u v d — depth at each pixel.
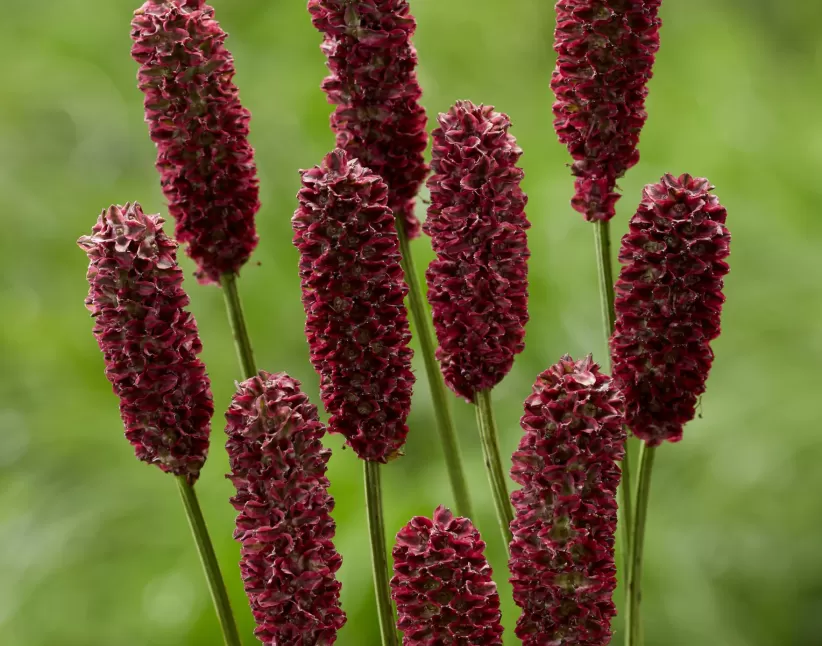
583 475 0.38
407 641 0.38
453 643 0.38
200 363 0.39
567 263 0.77
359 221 0.38
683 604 0.62
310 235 0.38
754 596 0.65
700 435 0.70
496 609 0.38
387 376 0.39
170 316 0.39
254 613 0.38
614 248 0.77
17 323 0.75
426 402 0.71
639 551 0.40
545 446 0.38
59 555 0.65
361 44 0.40
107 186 0.84
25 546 0.66
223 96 0.40
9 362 0.74
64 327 0.76
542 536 0.38
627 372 0.40
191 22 0.40
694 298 0.39
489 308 0.40
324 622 0.38
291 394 0.38
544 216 0.79
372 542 0.40
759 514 0.67
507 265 0.40
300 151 0.82
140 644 0.60
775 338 0.75
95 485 0.68
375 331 0.39
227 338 0.76
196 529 0.40
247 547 0.38
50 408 0.73
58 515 0.67
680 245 0.39
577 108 0.40
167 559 0.63
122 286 0.39
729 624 0.63
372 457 0.39
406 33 0.40
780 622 0.65
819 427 0.69
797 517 0.67
